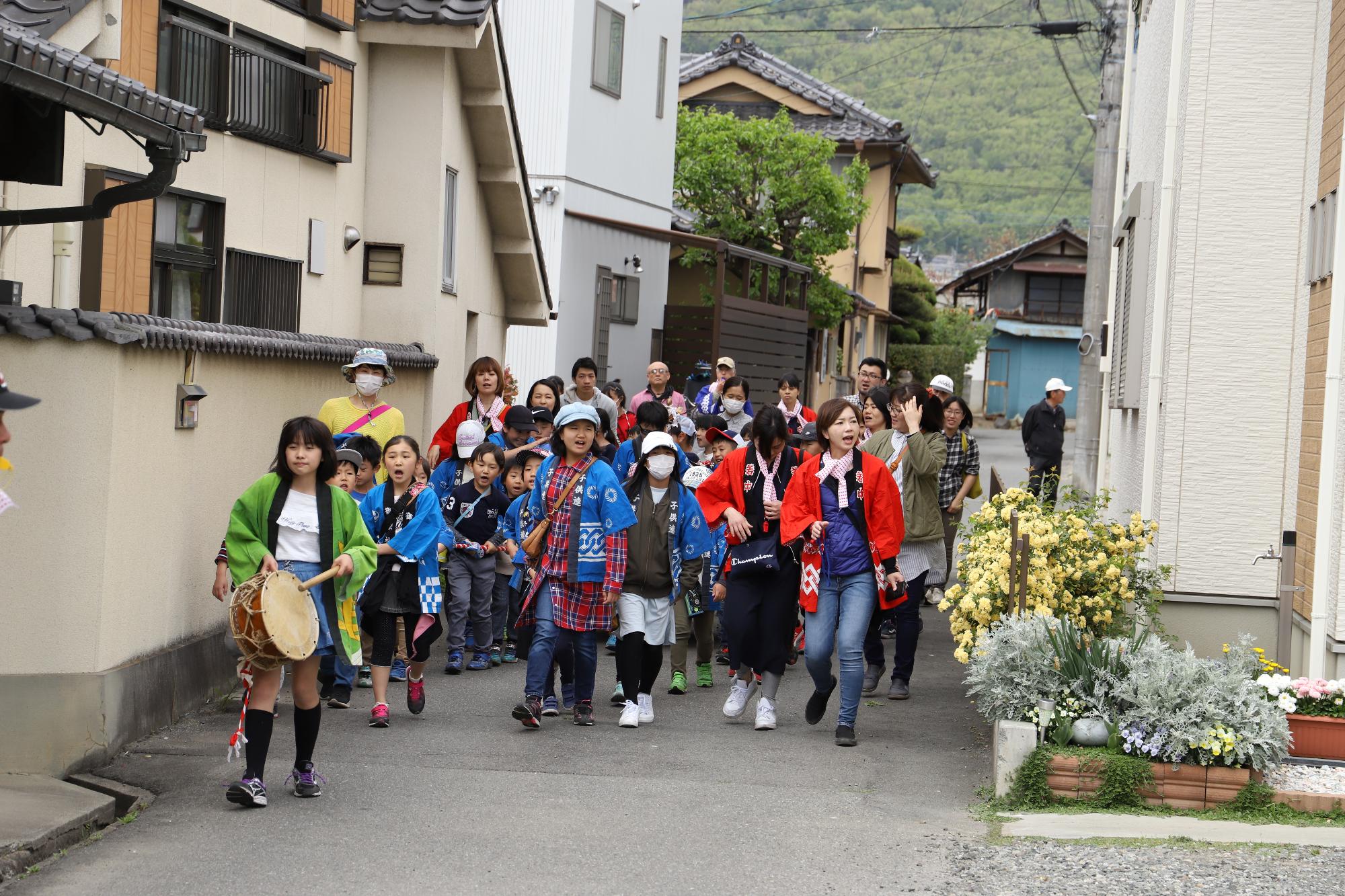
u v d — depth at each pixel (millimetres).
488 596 10914
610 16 23344
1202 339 11000
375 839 6438
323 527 7238
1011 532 9062
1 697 7297
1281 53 10820
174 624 8641
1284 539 8977
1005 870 6074
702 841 6504
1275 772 7379
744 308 24406
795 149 31688
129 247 10070
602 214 23562
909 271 55688
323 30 13156
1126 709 7418
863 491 8586
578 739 8641
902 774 7906
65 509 7426
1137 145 16594
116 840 6410
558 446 8938
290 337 10961
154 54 10461
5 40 6148
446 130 14289
